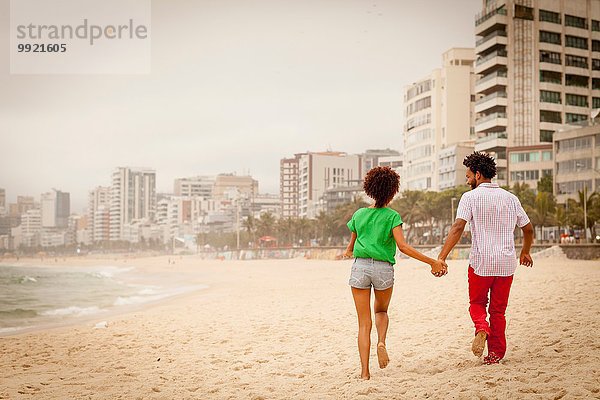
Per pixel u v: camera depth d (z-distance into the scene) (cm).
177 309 1828
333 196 17462
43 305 2603
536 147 8281
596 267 2809
